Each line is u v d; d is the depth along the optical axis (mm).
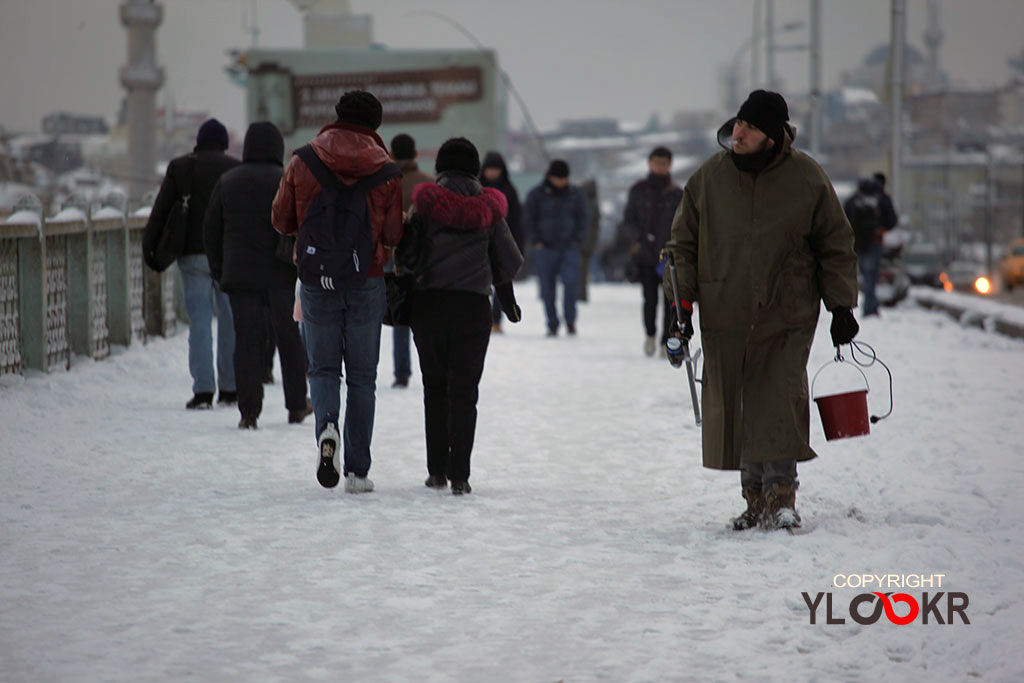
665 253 24547
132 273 51938
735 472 30328
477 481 29078
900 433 35000
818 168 23688
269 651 16797
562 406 41906
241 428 35469
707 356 23875
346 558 21594
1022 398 42531
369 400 27359
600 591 19828
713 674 16078
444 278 27156
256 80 161875
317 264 26297
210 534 23125
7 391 38156
